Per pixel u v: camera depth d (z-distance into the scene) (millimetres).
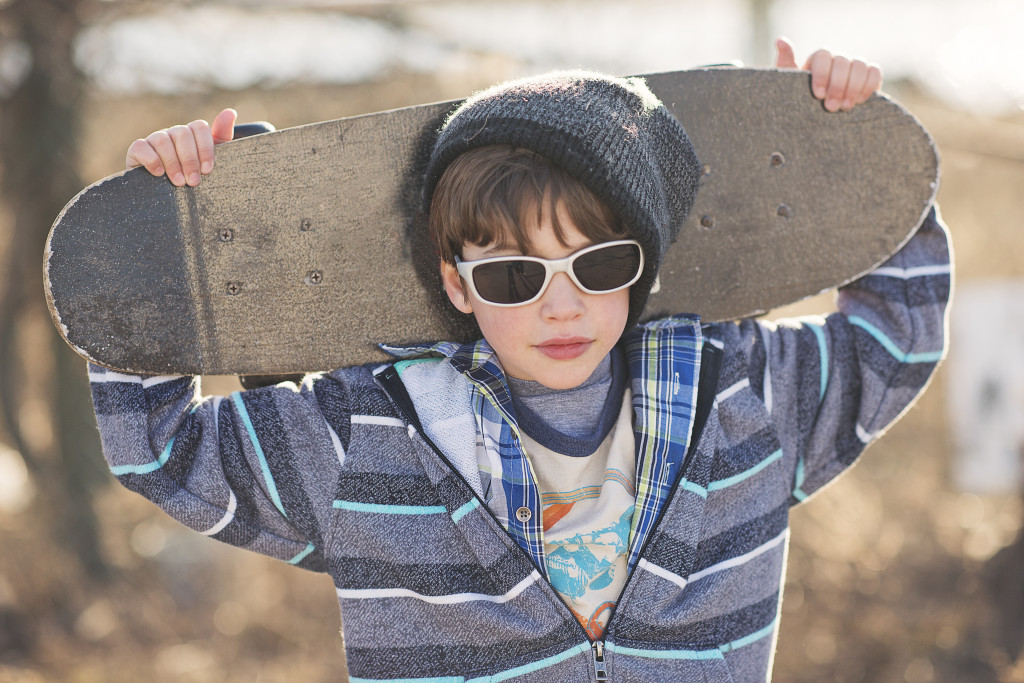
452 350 1247
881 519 4516
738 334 1305
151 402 1196
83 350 1177
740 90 1354
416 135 1282
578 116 1046
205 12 4051
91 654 3701
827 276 1372
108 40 4027
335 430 1192
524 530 1133
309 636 3830
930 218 1381
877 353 1309
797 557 4082
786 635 3500
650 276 1132
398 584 1150
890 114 1368
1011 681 3104
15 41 3916
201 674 3531
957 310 5156
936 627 3420
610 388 1211
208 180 1232
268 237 1255
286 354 1266
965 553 3975
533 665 1125
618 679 1128
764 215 1362
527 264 1074
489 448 1159
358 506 1155
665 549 1148
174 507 1145
